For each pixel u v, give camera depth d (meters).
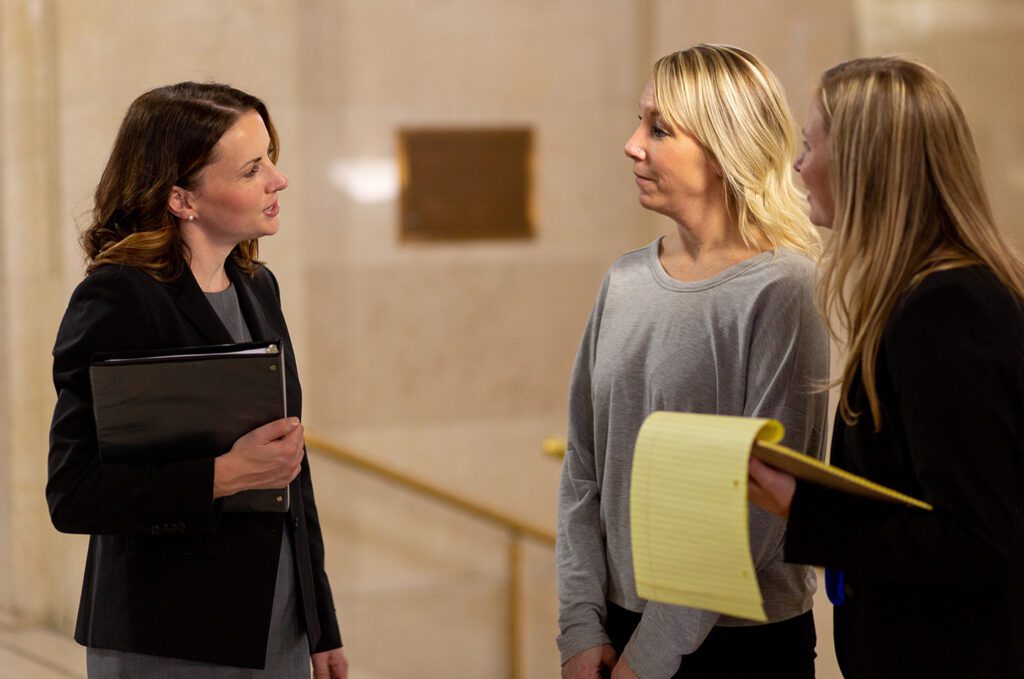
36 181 4.27
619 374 2.20
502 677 5.64
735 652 2.13
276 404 1.87
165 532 1.88
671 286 2.18
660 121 2.15
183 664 1.97
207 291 2.12
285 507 1.97
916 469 1.64
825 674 4.53
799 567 2.15
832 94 1.82
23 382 4.20
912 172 1.73
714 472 1.62
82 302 1.94
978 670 1.67
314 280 5.19
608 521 2.23
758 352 2.06
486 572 5.59
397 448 5.39
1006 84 4.74
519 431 5.60
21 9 4.25
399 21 5.23
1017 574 1.69
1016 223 4.70
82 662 3.75
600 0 5.51
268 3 4.92
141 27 4.55
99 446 1.87
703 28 5.11
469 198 5.43
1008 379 1.60
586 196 5.59
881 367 1.72
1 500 4.16
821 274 2.07
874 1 4.68
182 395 1.83
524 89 5.45
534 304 5.57
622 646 2.23
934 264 1.69
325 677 2.28
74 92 4.38
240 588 1.98
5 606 4.12
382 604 5.41
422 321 5.40
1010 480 1.60
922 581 1.67
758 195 2.12
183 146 2.00
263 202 2.06
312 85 5.09
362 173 5.23
